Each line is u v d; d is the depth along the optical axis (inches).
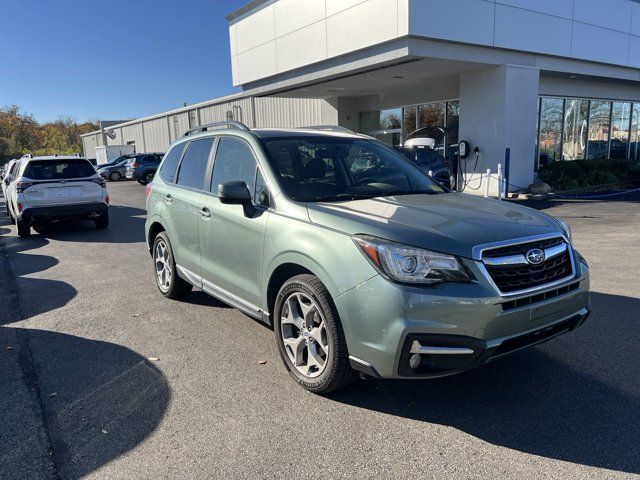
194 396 141.6
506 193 580.4
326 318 130.3
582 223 400.8
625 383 142.5
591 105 780.6
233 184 152.9
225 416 130.7
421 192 168.1
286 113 1026.1
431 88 728.3
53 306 230.1
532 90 614.5
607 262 274.5
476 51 556.4
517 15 573.0
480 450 114.0
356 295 120.4
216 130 199.3
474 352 114.2
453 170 655.1
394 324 114.5
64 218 442.9
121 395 143.3
